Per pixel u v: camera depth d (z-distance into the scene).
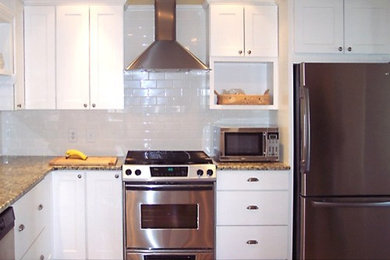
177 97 3.88
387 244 3.13
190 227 3.21
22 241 2.35
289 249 3.28
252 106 3.59
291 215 3.26
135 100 3.86
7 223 1.98
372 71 3.05
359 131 3.05
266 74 3.89
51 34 3.46
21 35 3.38
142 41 3.83
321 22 3.24
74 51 3.48
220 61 3.55
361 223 3.11
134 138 3.87
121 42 3.50
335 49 3.25
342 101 3.04
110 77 3.50
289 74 3.24
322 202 3.04
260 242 3.30
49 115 3.81
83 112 3.83
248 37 3.53
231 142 3.45
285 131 3.36
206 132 3.91
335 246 3.12
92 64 3.49
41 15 3.44
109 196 3.22
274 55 3.55
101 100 3.51
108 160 3.45
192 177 3.17
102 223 3.23
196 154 3.60
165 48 3.49
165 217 3.20
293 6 3.22
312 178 3.07
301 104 3.07
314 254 3.12
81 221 3.21
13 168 3.09
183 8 3.83
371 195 3.09
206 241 3.23
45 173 2.92
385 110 3.06
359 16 3.26
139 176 3.15
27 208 2.46
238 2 3.51
